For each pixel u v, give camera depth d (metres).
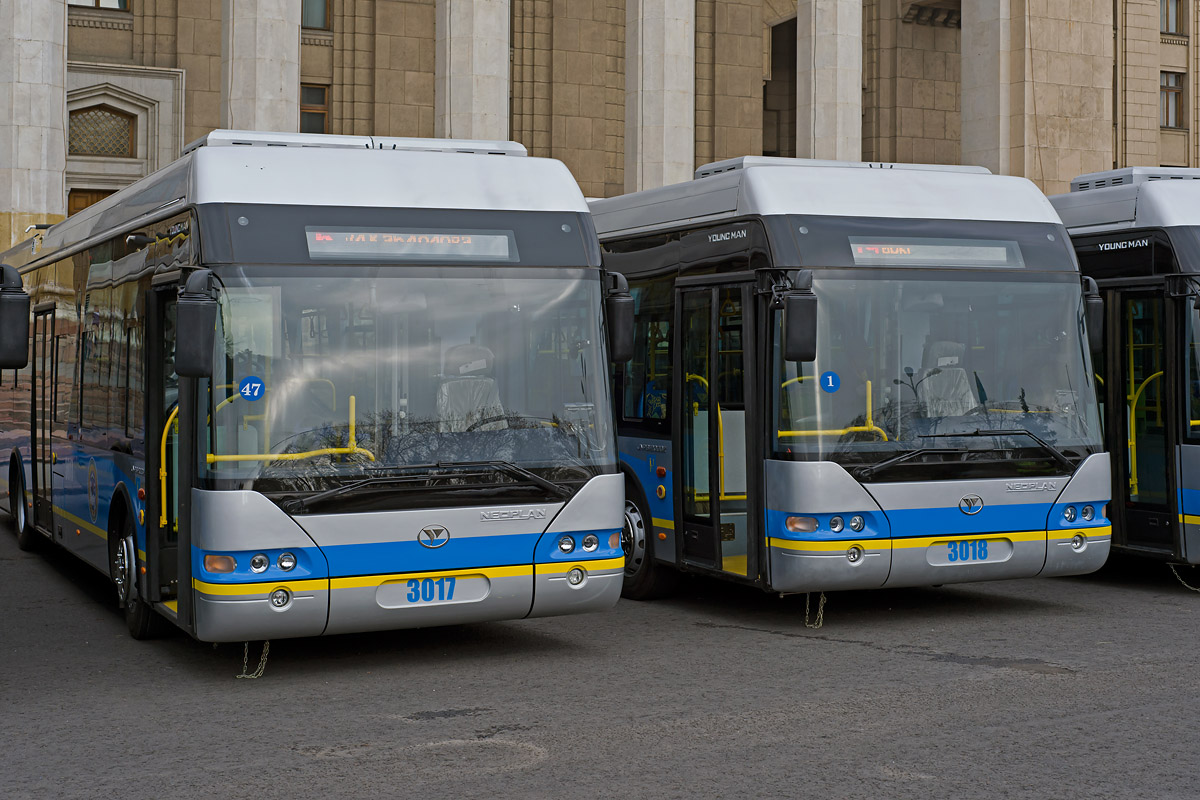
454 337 8.30
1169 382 11.22
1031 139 28.59
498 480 8.27
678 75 24.45
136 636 9.62
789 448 9.58
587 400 8.62
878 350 9.77
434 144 9.14
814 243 9.80
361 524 7.93
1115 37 38.00
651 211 11.67
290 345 7.95
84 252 11.37
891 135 36.31
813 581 9.51
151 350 8.92
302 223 8.16
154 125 29.28
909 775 6.02
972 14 29.20
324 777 6.11
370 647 9.35
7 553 14.52
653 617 10.64
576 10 33.25
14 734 6.96
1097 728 6.84
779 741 6.66
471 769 6.21
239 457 7.75
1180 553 11.19
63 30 21.50
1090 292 10.40
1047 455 10.08
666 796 5.74
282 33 22.11
